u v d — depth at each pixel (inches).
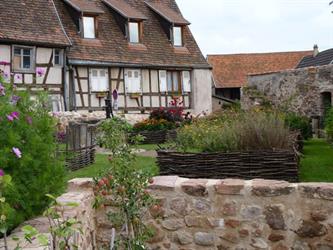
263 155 276.2
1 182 111.5
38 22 859.4
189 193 200.1
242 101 861.8
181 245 201.5
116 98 938.1
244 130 315.9
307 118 644.1
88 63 920.3
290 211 188.4
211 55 1675.7
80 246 170.2
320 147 515.2
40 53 848.9
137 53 1006.4
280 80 802.2
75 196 186.7
